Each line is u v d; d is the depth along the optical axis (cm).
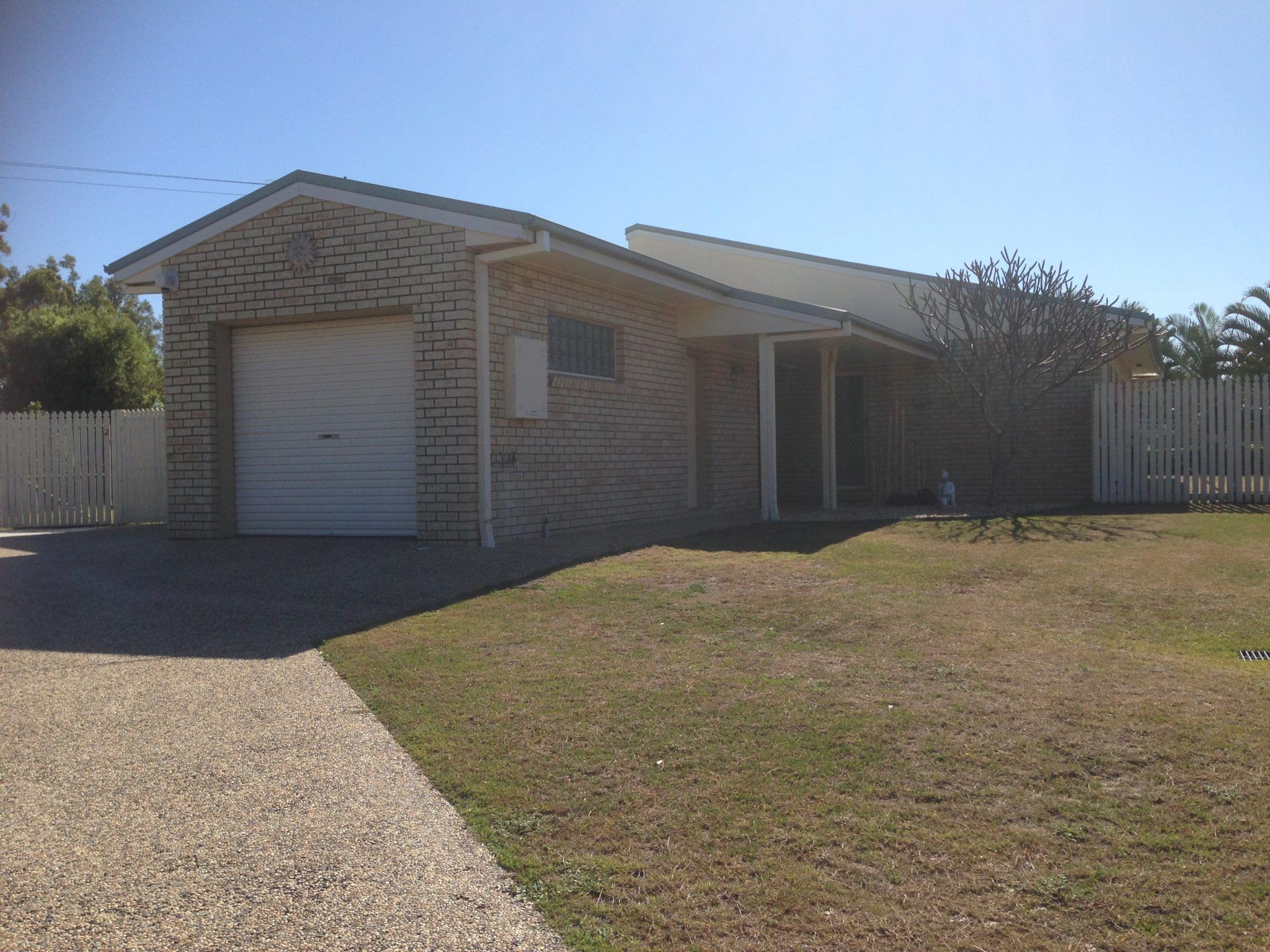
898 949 297
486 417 1009
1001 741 451
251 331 1136
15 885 330
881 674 557
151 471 1511
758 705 506
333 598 777
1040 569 869
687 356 1509
